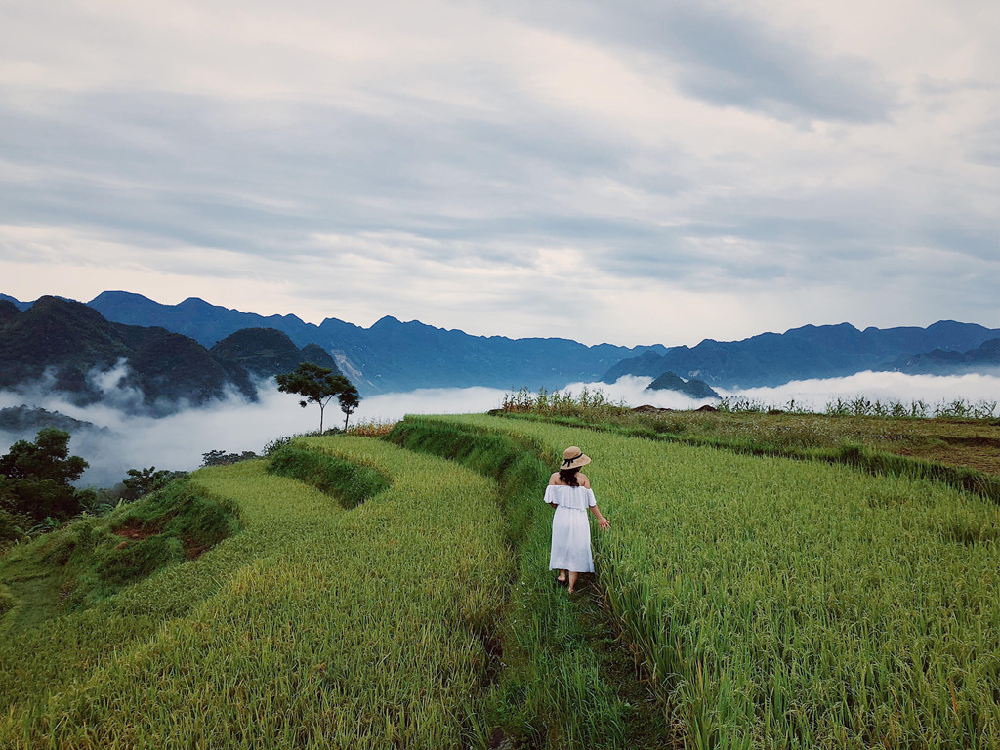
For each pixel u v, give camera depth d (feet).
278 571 33.94
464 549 35.29
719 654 16.15
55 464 181.06
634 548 23.97
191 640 25.09
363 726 18.86
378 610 26.89
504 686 20.10
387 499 51.01
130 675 22.71
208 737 18.40
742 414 76.13
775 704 14.16
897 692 13.70
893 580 19.34
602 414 82.69
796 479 35.50
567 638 21.70
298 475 90.48
